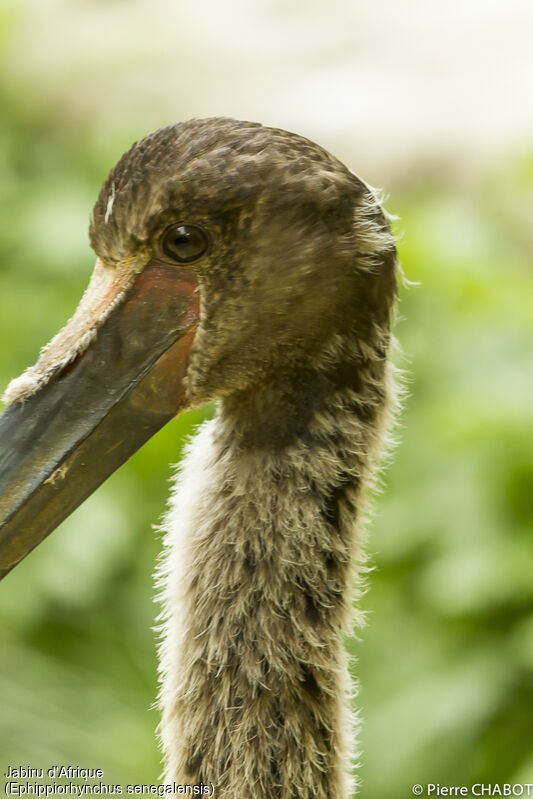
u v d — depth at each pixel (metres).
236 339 4.31
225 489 4.50
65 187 9.84
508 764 6.70
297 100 11.79
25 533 4.26
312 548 4.45
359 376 4.47
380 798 6.73
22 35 12.73
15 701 7.28
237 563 4.45
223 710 4.41
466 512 7.27
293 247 4.21
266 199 4.15
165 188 4.13
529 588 6.94
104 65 12.27
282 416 4.44
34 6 13.47
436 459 7.64
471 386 7.86
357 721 5.30
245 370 4.37
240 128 4.21
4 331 8.65
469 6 13.02
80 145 11.45
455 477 7.42
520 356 7.97
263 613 4.43
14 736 7.15
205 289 4.25
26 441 4.27
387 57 12.31
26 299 8.85
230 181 4.12
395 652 7.33
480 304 8.48
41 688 7.41
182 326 4.29
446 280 8.55
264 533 4.44
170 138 4.19
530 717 6.80
